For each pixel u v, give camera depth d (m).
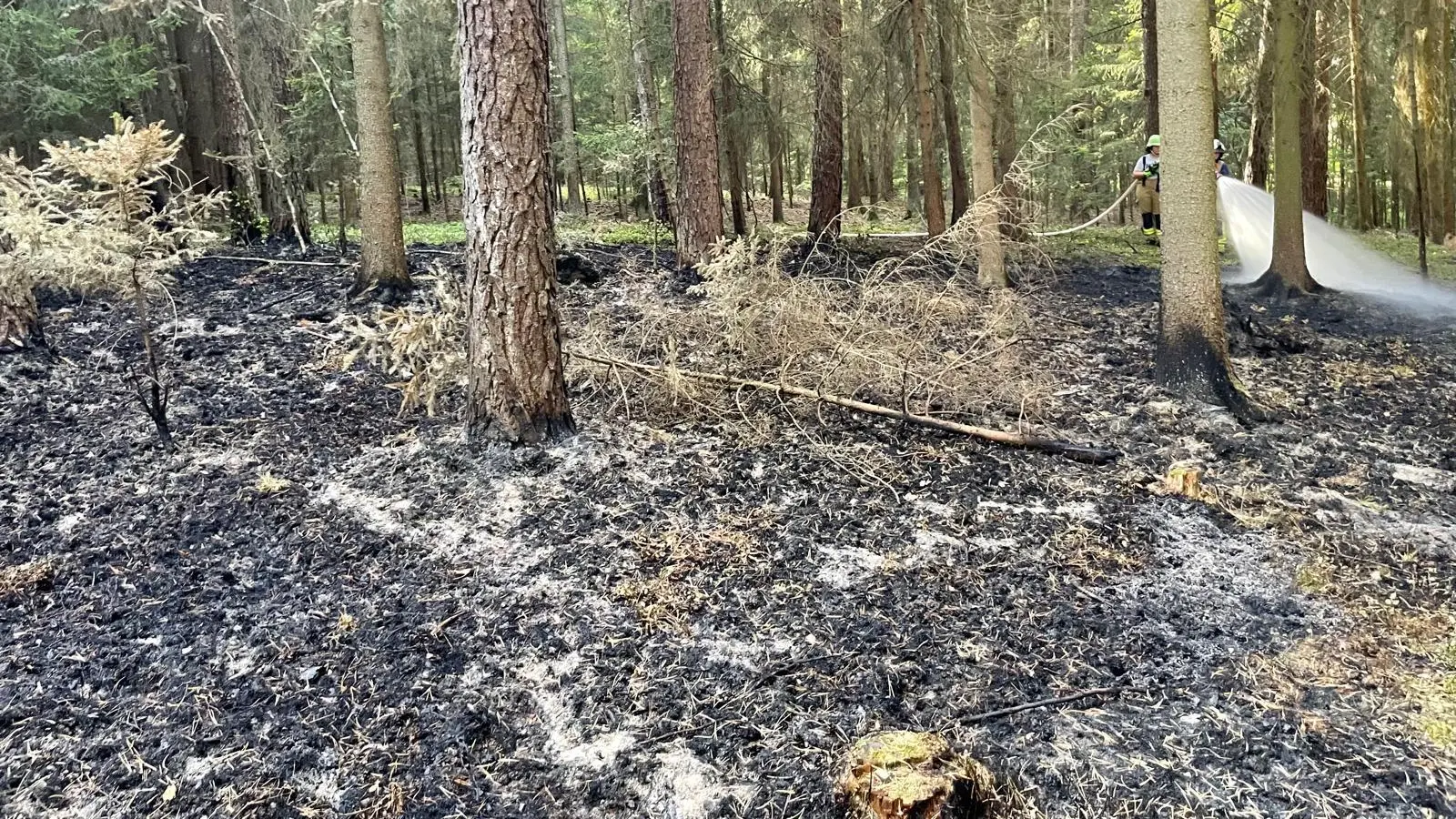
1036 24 10.73
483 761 2.67
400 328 4.77
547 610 3.39
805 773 2.56
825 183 10.93
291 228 11.17
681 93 8.95
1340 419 5.52
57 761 2.67
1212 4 10.74
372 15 7.55
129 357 6.22
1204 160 5.55
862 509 4.18
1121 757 2.59
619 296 8.16
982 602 3.43
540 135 4.43
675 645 3.18
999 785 2.46
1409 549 3.87
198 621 3.35
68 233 4.21
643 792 2.53
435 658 3.12
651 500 4.22
